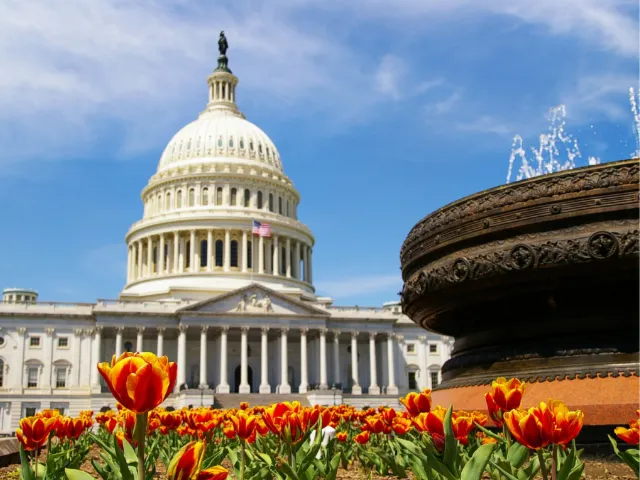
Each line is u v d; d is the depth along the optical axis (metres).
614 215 11.27
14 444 16.91
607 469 10.44
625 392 11.19
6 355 103.31
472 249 12.60
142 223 129.25
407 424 11.30
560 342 12.20
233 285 120.81
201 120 144.25
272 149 142.62
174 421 13.41
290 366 116.50
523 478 7.44
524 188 11.98
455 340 15.01
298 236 132.88
